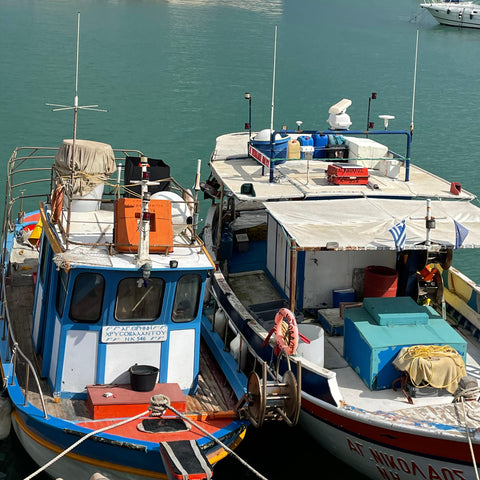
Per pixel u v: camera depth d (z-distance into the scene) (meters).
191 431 10.48
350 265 13.38
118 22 58.81
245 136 17.53
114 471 10.45
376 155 15.16
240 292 14.30
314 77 42.28
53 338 11.45
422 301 13.20
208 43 51.47
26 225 17.98
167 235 11.22
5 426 11.98
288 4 80.06
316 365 11.12
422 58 51.66
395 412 10.81
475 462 9.74
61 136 29.09
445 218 12.30
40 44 47.19
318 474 11.96
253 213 17.97
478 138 31.64
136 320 10.96
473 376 11.90
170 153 27.62
